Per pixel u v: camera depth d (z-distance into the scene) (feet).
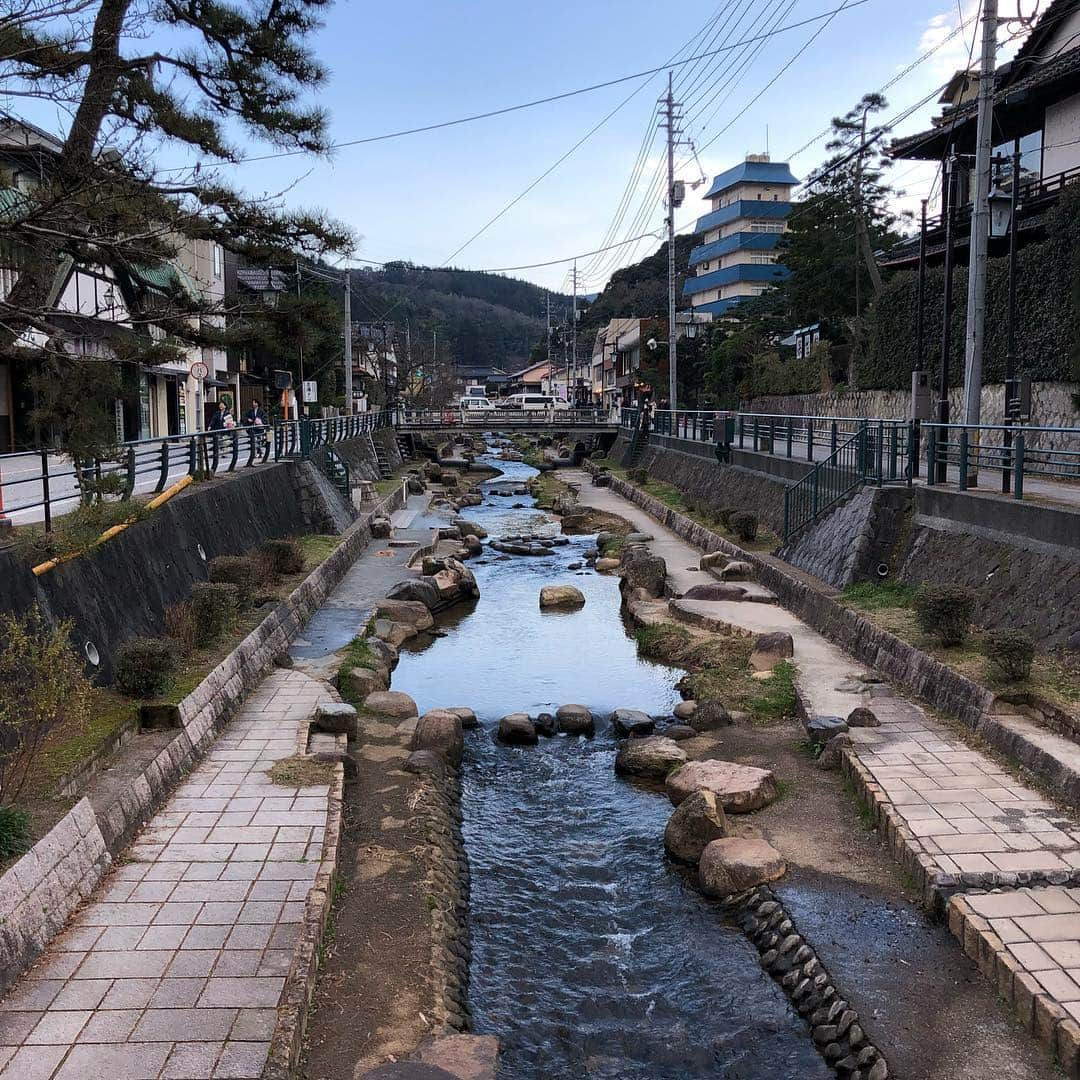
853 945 23.65
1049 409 73.56
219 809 29.43
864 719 36.50
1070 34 84.17
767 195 253.24
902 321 102.37
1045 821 27.48
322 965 22.72
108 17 36.11
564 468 195.00
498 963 25.67
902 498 54.85
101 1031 18.48
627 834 33.30
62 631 26.48
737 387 179.01
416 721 42.34
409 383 271.90
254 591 52.80
